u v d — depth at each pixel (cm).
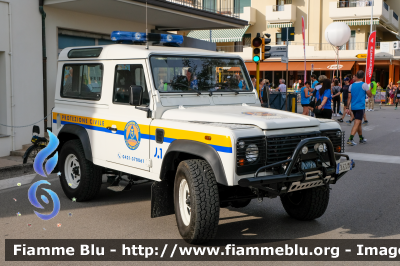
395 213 592
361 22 3703
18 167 858
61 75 682
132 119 541
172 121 496
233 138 422
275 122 453
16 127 1016
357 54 3528
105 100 590
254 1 4081
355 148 1138
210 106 557
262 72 4006
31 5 1057
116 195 698
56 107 689
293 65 3719
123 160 560
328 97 1212
